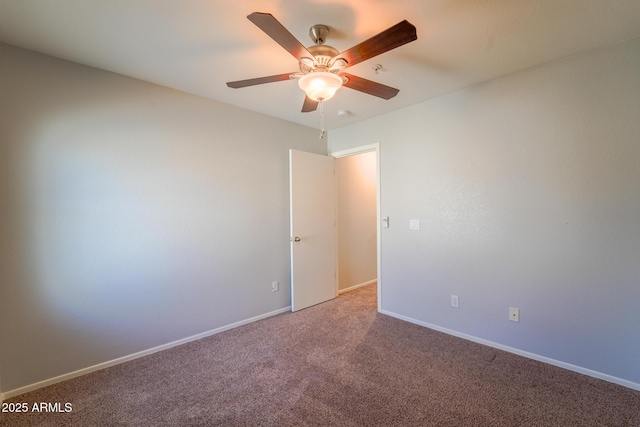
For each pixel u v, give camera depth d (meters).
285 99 2.87
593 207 2.04
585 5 1.57
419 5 1.56
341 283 4.26
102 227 2.25
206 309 2.83
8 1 1.49
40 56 2.01
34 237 1.99
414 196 3.06
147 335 2.47
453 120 2.74
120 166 2.33
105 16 1.63
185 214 2.69
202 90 2.64
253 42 1.89
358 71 2.31
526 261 2.34
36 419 1.73
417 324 3.07
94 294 2.22
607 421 1.66
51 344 2.05
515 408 1.77
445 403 1.82
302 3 1.54
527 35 1.85
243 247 3.12
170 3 1.53
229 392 1.96
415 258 3.08
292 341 2.70
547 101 2.21
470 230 2.65
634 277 1.91
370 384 2.03
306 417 1.72
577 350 2.13
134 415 1.76
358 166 4.56
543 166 2.24
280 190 3.47
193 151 2.74
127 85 2.36
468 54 2.07
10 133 1.91
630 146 1.91
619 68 1.93
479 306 2.62
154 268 2.51
